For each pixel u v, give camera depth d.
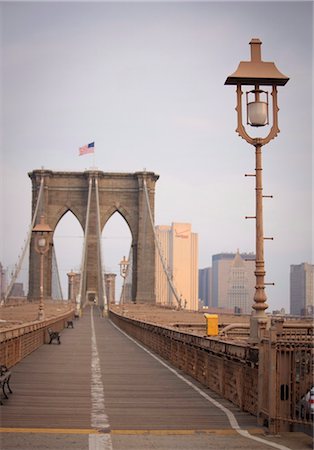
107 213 182.38
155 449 11.13
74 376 21.84
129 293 183.88
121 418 13.98
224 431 12.61
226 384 16.94
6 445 11.26
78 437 12.01
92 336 49.88
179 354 25.09
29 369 23.88
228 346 15.91
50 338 39.59
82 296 158.12
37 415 14.15
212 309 83.44
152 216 181.75
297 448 11.16
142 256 178.62
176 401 16.45
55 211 182.88
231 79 14.64
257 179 14.15
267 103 14.69
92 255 178.62
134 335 48.34
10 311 75.88
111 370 24.08
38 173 182.62
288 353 12.59
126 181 183.50
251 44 14.94
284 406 12.56
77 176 184.00
